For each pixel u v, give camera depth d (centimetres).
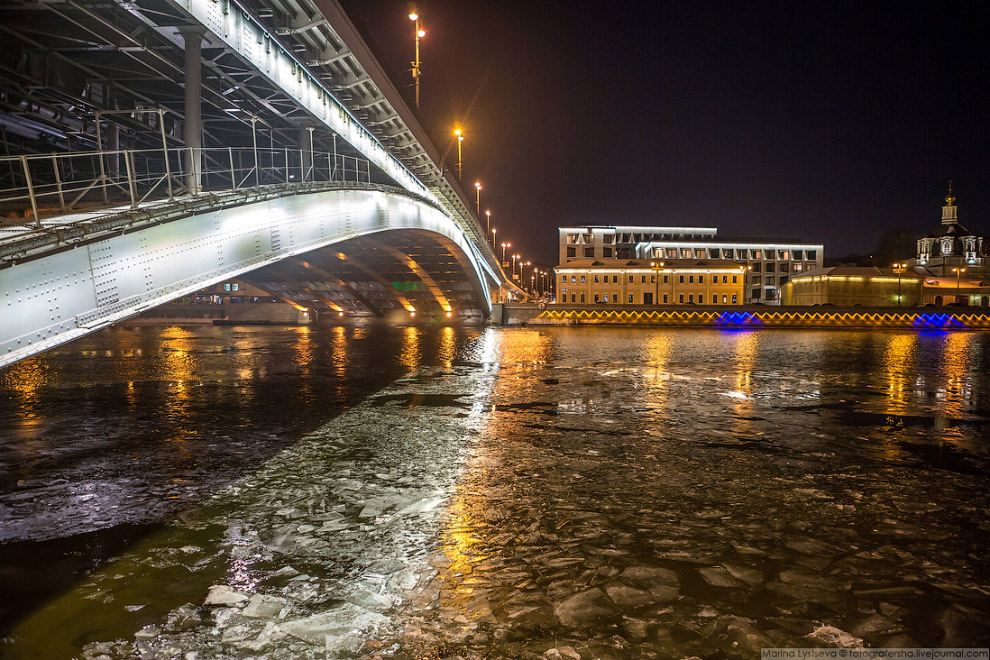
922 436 945
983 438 931
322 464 769
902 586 429
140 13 1323
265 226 1586
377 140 2736
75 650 349
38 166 2009
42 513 587
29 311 789
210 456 812
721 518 568
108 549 498
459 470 739
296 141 2591
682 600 407
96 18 1320
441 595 416
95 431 978
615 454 820
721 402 1288
